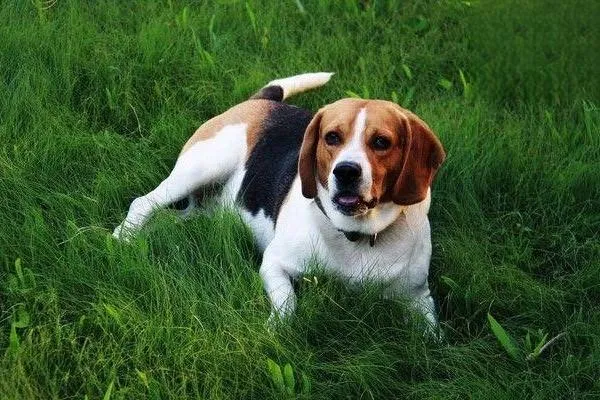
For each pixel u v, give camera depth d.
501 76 7.52
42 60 6.95
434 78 7.47
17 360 4.59
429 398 4.65
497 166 6.41
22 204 5.71
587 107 6.97
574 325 5.21
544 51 7.74
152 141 6.52
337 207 4.91
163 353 4.81
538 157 6.48
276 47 7.52
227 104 6.90
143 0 7.88
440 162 5.14
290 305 5.17
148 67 7.05
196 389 4.57
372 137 4.93
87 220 5.73
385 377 4.81
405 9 8.16
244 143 6.07
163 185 6.01
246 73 7.15
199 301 5.05
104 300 5.05
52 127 6.38
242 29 7.66
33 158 6.07
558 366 4.98
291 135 5.98
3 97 6.54
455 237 5.86
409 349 4.97
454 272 5.61
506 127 6.77
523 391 4.76
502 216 6.11
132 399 4.54
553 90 7.36
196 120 6.79
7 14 7.38
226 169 6.07
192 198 6.23
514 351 5.00
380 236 5.27
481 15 8.09
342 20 7.98
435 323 5.26
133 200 6.06
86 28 7.39
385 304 5.28
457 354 4.93
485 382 4.75
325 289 5.21
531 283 5.52
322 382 4.76
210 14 7.74
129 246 5.39
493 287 5.54
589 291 5.58
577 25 7.98
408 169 5.05
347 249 5.29
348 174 4.82
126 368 4.72
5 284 5.16
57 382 4.64
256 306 5.14
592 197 6.29
